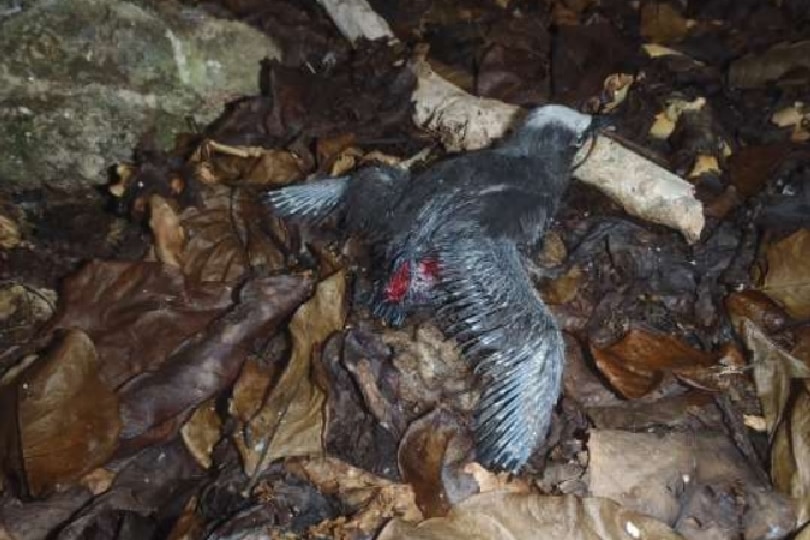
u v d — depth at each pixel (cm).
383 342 90
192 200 107
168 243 101
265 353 92
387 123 121
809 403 82
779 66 134
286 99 121
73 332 87
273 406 87
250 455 85
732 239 106
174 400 89
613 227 104
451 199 88
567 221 107
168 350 92
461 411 87
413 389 88
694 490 82
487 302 84
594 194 109
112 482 85
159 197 102
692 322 98
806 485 80
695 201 104
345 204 97
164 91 118
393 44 131
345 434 87
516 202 87
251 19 133
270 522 80
